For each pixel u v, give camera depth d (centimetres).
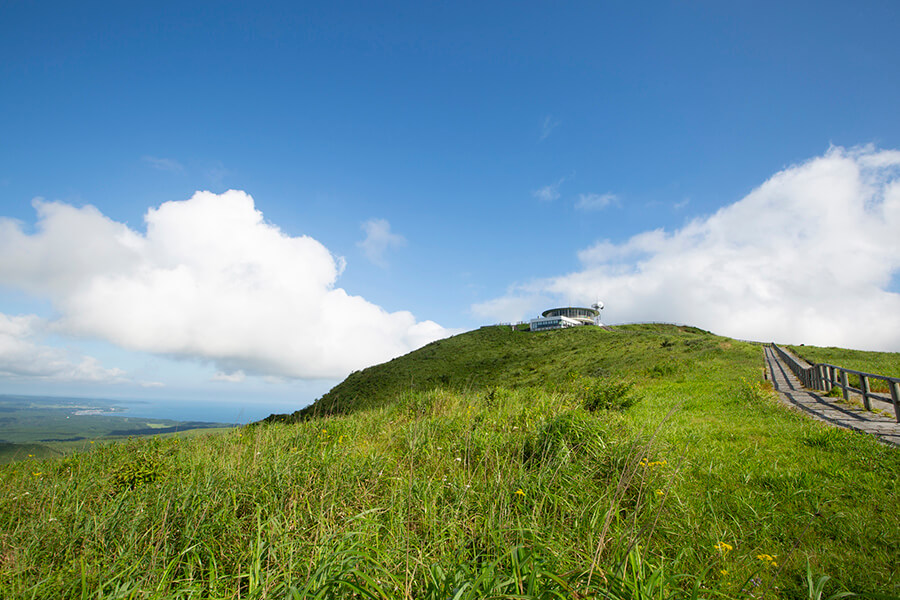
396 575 331
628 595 280
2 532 450
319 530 414
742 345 3638
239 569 370
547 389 1422
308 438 833
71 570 372
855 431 811
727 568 377
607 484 522
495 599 263
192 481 557
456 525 427
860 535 417
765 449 721
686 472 609
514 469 591
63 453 895
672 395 1497
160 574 373
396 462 664
